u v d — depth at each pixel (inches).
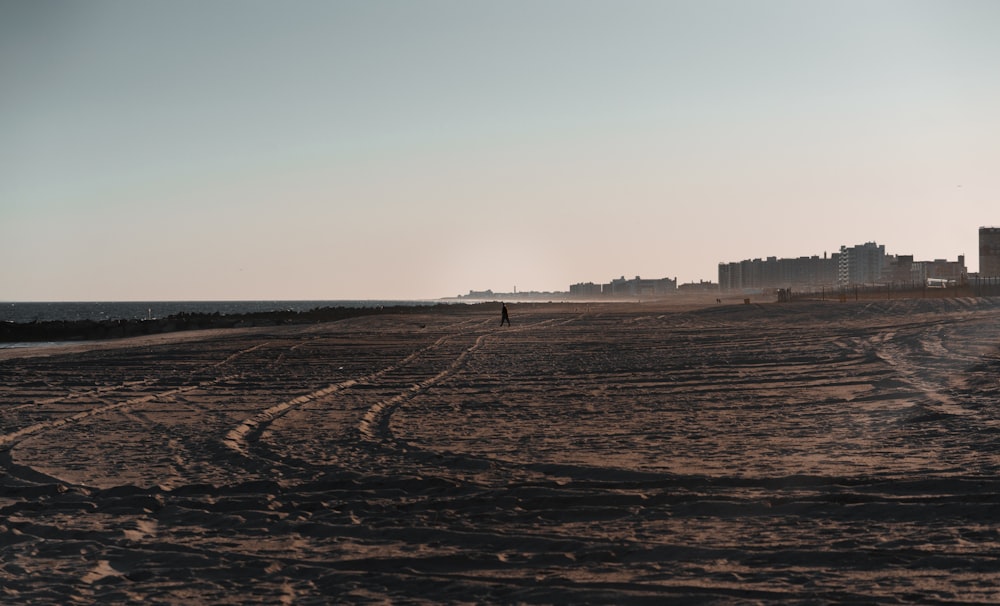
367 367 1082.7
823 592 244.1
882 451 448.1
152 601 257.8
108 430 613.6
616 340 1508.4
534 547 303.0
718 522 325.1
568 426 582.9
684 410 644.7
